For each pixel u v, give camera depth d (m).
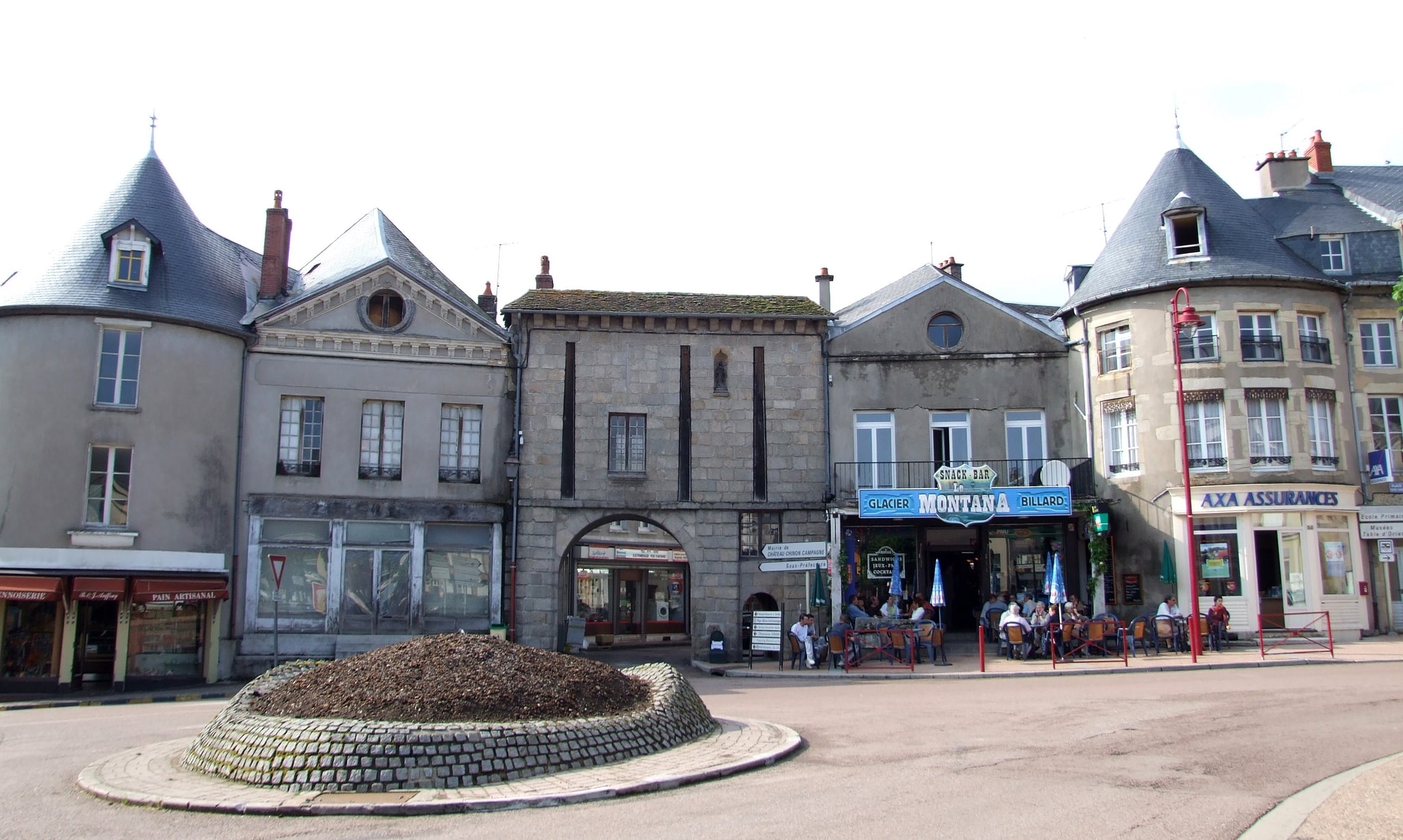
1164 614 23.38
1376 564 25.81
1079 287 28.41
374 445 26.20
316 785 9.55
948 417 27.64
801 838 7.75
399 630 25.48
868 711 14.97
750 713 15.29
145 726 15.73
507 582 26.17
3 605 22.89
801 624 23.70
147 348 24.31
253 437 25.56
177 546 23.97
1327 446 25.75
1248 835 7.59
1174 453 25.48
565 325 27.06
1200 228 26.28
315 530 25.56
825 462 27.19
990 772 10.10
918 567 27.11
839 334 27.81
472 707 10.94
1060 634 22.66
